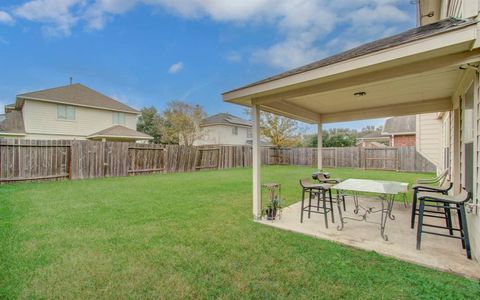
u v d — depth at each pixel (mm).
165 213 4766
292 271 2605
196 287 2336
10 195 6324
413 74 2842
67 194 6512
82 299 2162
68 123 16078
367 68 2984
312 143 25625
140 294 2236
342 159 15992
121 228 3896
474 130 2928
